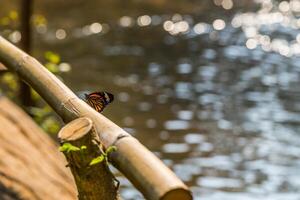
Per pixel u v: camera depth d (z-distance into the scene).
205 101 16.12
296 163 12.89
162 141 13.73
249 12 22.83
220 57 19.22
